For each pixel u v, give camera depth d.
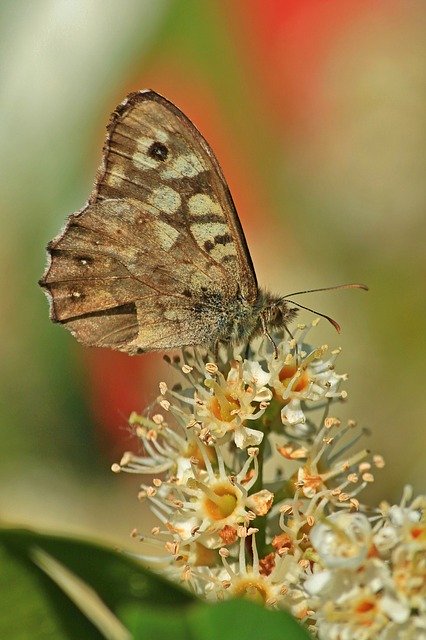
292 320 0.47
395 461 0.50
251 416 0.45
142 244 0.47
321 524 0.44
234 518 0.45
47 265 0.47
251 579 0.44
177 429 0.47
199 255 0.47
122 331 0.47
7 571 0.44
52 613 0.44
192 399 0.46
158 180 0.47
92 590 0.44
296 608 0.44
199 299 0.47
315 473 0.45
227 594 0.44
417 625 0.43
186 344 0.47
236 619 0.42
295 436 0.46
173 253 0.47
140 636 0.42
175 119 0.47
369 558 0.44
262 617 0.42
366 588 0.44
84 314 0.47
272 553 0.45
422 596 0.43
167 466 0.45
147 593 0.44
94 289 0.47
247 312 0.47
